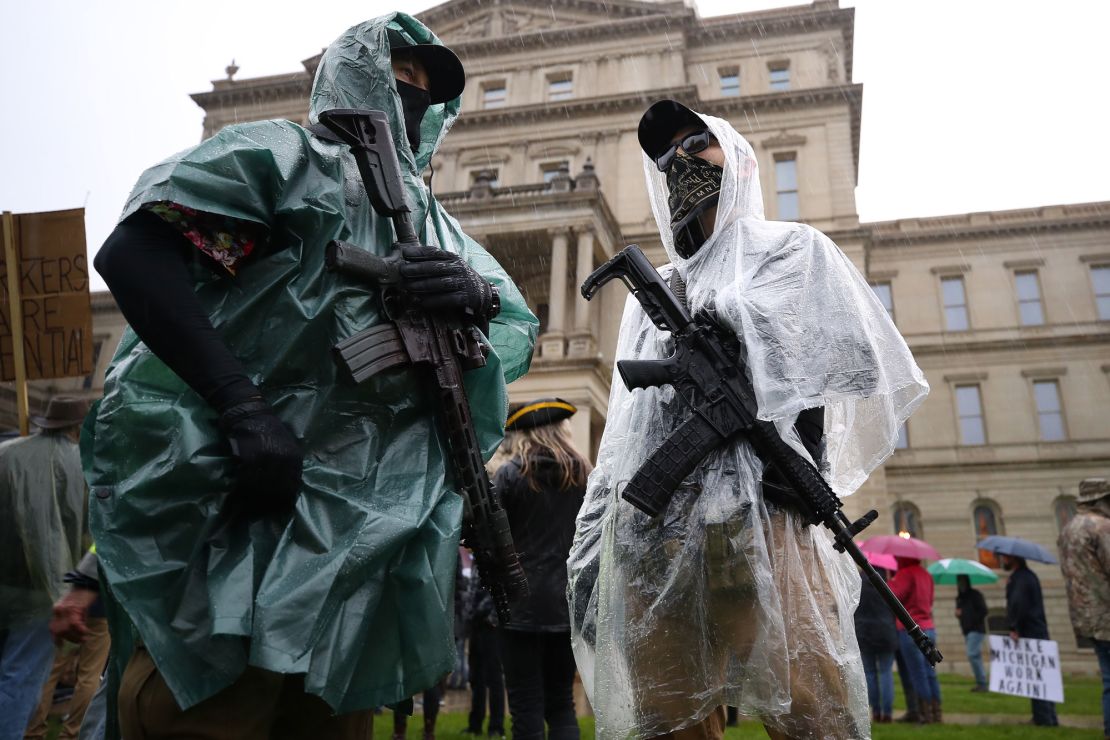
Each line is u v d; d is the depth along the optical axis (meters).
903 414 2.20
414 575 1.42
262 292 1.45
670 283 2.46
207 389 1.32
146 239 1.37
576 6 31.14
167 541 1.31
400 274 1.56
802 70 28.77
